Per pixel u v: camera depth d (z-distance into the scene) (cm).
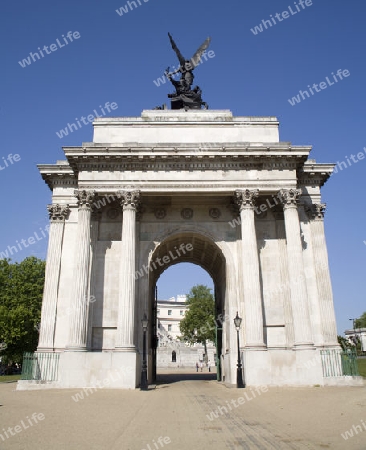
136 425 2447
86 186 5491
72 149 5456
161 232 5959
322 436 2084
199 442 1989
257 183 5553
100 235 5847
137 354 5084
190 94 6975
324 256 5881
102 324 5481
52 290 5678
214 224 6019
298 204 5744
